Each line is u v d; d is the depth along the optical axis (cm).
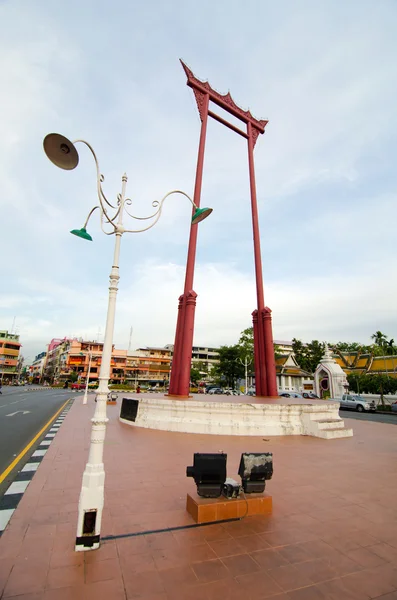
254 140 2212
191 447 877
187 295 1416
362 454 855
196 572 307
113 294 432
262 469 465
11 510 446
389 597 279
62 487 542
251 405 1141
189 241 1500
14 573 299
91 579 293
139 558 329
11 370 7919
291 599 273
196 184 1642
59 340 10106
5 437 1014
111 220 464
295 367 4734
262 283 1770
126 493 519
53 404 2286
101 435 374
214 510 421
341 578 304
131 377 6712
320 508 474
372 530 406
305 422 1173
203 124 1798
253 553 344
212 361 8025
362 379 3641
